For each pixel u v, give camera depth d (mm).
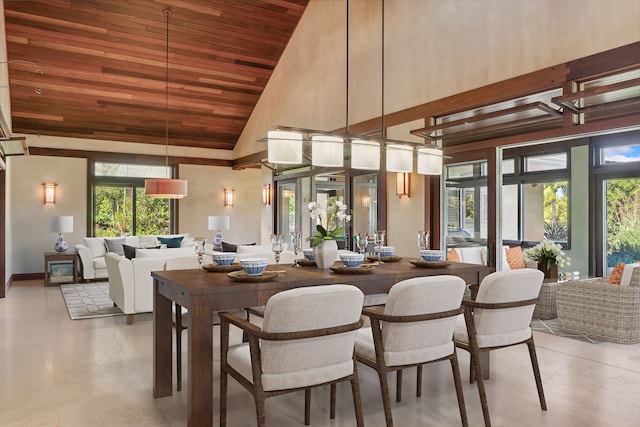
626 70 3613
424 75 5391
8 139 4270
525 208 8055
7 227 7090
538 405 2773
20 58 6879
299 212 8469
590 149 7035
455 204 5262
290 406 2795
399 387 2859
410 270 3057
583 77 3850
